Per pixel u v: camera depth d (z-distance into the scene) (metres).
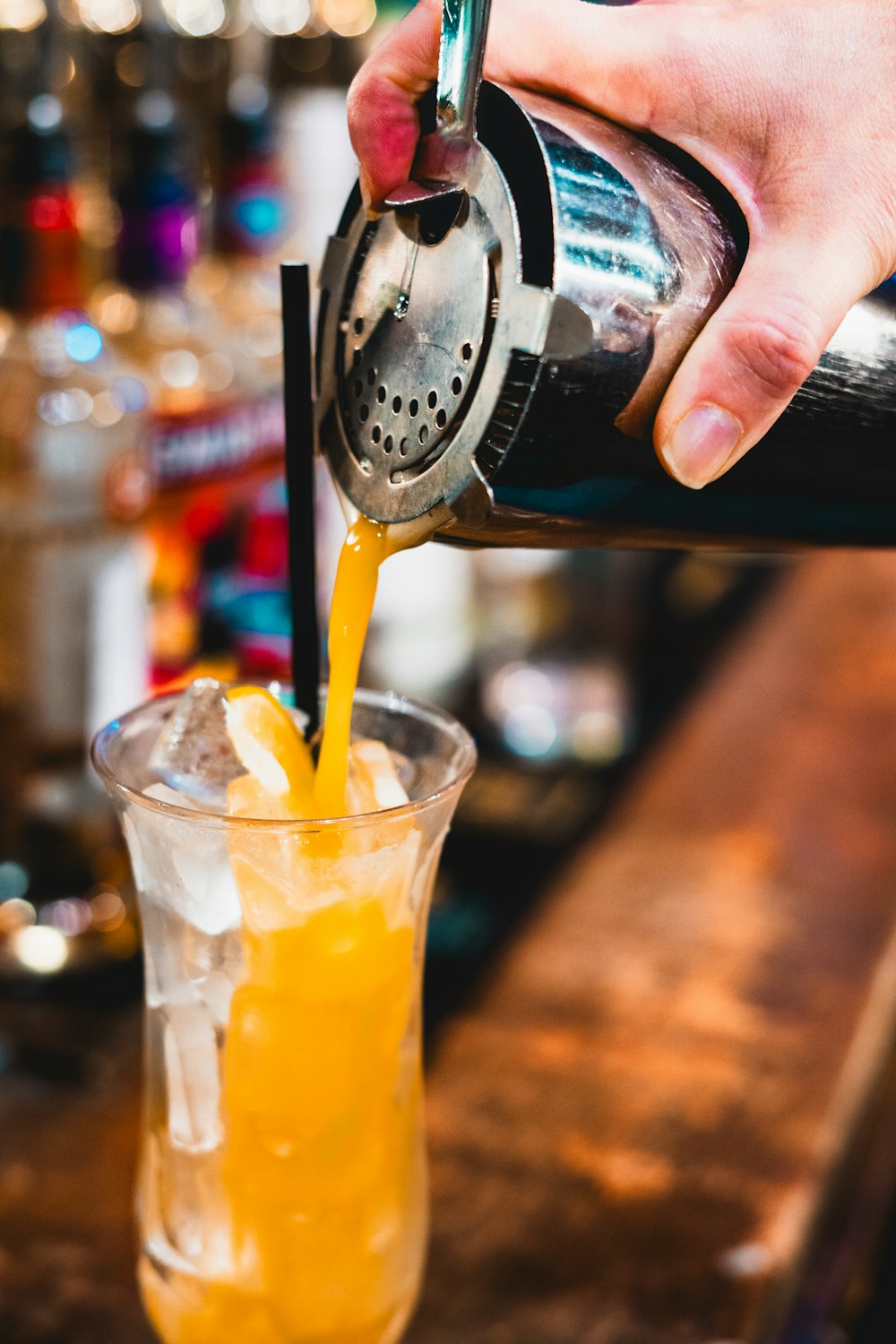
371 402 0.44
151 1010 0.47
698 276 0.42
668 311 0.41
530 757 0.93
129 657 0.71
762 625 1.19
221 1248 0.46
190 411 0.72
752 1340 0.56
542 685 1.02
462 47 0.40
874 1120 0.80
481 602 1.04
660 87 0.43
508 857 0.82
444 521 0.42
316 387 0.46
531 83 0.44
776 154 0.42
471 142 0.41
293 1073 0.45
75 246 0.66
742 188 0.43
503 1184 0.61
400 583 0.88
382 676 0.90
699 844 0.84
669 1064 0.67
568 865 0.81
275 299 0.81
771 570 1.34
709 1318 0.57
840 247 0.42
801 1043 0.69
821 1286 0.73
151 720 0.49
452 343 0.41
